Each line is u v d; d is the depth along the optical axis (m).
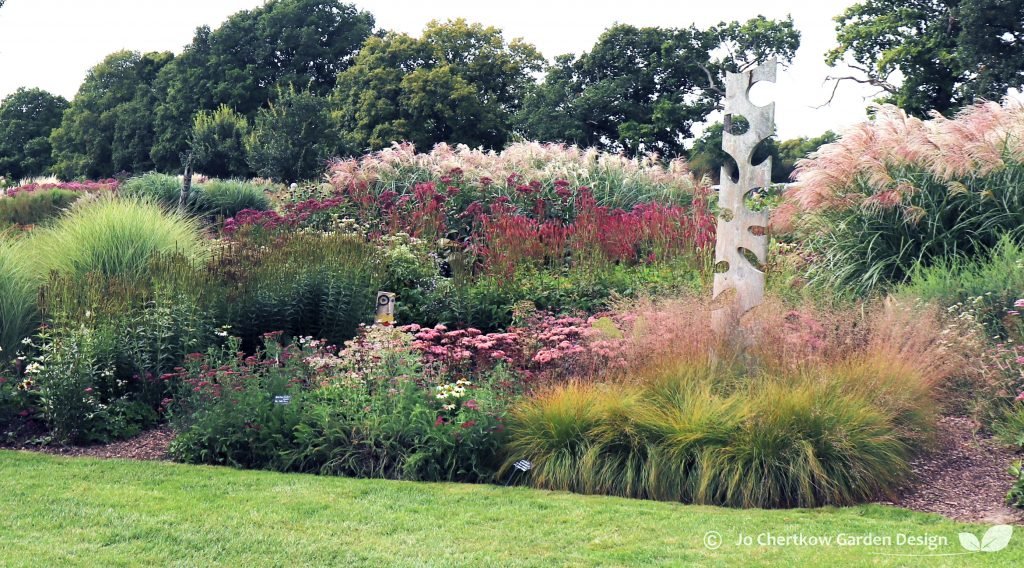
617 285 8.88
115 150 42.00
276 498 4.98
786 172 33.47
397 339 6.45
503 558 4.00
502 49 40.38
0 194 19.56
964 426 6.10
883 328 6.52
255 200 19.31
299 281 8.12
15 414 6.81
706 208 12.23
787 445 5.05
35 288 7.78
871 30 25.95
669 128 34.78
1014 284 7.29
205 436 5.98
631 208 13.48
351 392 5.96
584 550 4.11
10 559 3.91
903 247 8.71
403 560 3.97
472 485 5.37
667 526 4.47
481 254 9.77
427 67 38.69
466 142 36.88
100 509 4.69
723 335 6.26
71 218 9.80
